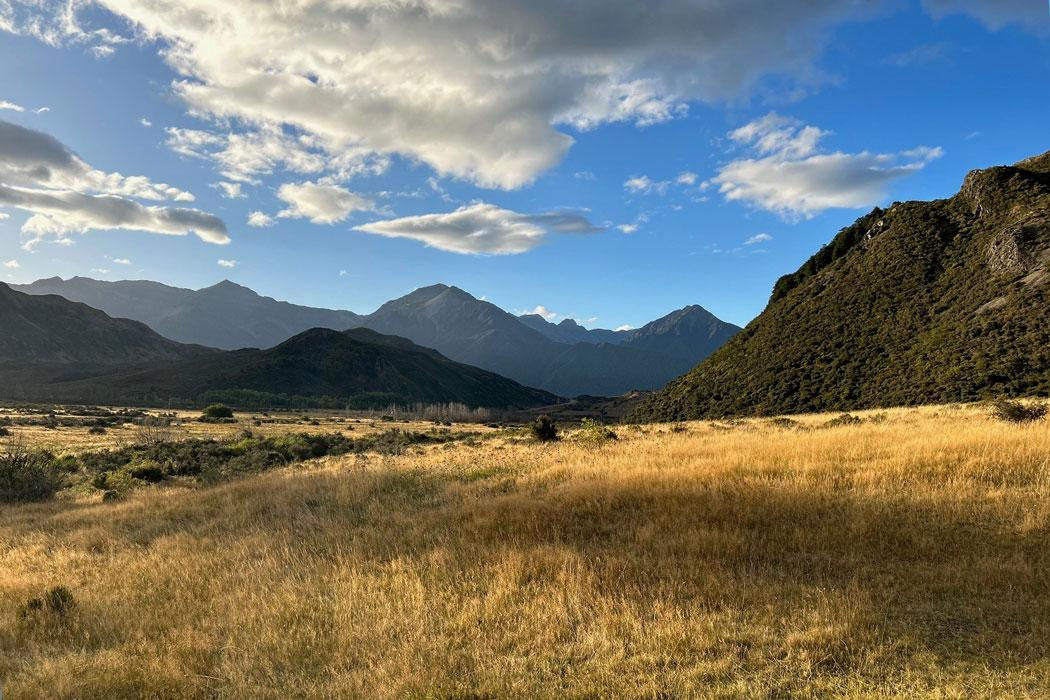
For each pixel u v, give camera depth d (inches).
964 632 191.5
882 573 246.4
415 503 510.3
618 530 341.1
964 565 244.1
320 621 248.1
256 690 188.7
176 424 3398.1
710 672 176.6
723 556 277.6
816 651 181.5
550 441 1072.2
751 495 367.6
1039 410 681.0
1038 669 165.0
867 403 1651.1
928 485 355.3
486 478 591.8
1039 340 1437.0
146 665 217.0
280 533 434.0
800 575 249.3
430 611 244.7
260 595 286.5
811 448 507.2
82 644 252.1
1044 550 253.4
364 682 188.9
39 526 588.1
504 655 201.2
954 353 1614.2
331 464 998.4
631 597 236.5
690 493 389.1
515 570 279.4
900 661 176.2
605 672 180.7
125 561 401.1
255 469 1071.6
